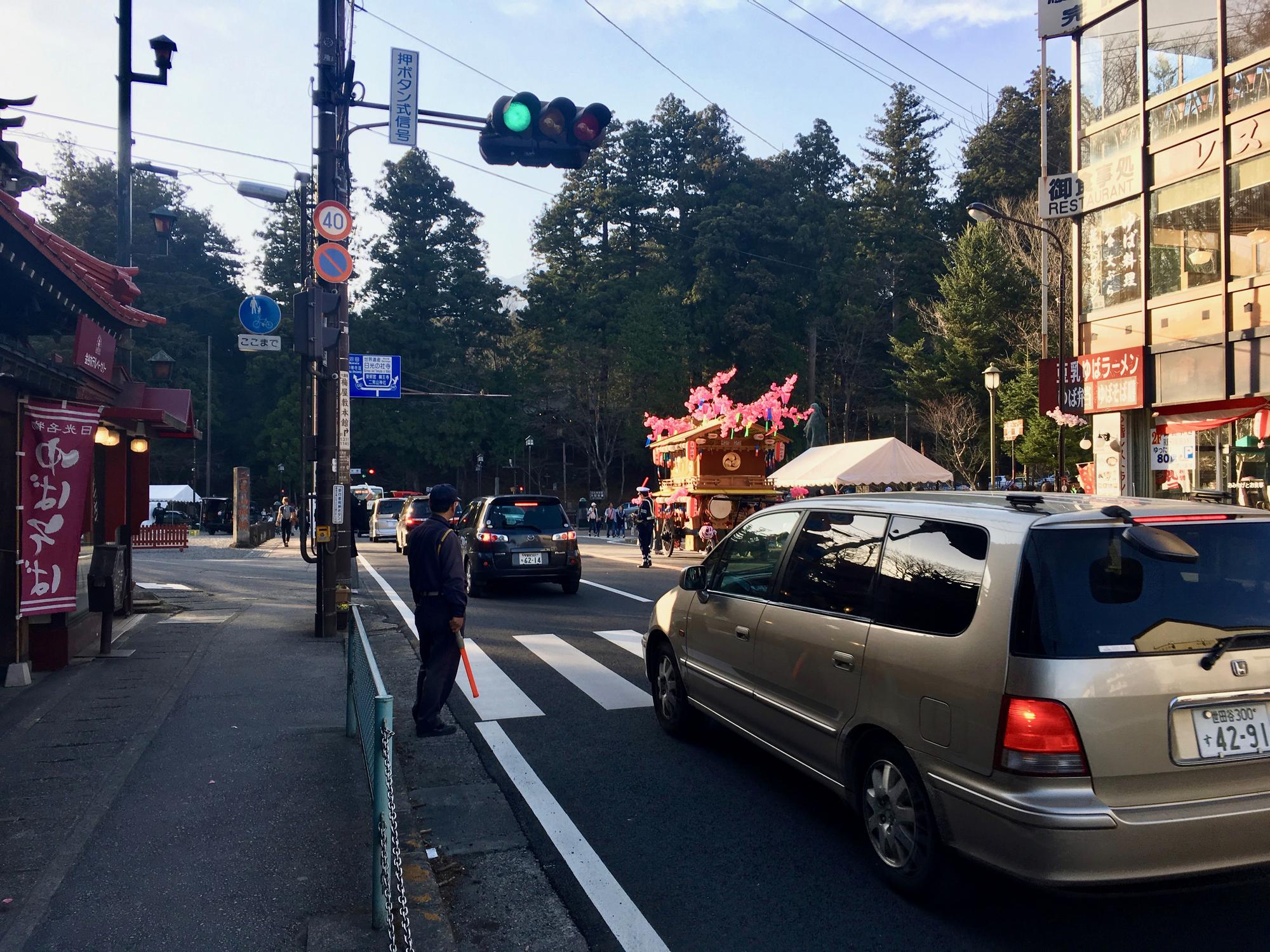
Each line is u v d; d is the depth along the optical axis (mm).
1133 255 16641
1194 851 3100
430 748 6004
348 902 3652
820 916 3633
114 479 11039
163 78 11664
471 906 3754
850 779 4109
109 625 8625
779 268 55969
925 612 3719
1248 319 14219
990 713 3244
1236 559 3453
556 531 14305
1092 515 3410
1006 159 50625
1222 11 14641
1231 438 15023
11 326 8227
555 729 6434
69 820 4465
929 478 19109
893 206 56750
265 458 54344
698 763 5641
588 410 52719
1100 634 3195
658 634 6367
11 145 7645
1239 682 3246
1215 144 14766
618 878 4004
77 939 3320
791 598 4758
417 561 6344
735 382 55219
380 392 25312
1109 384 16906
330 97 9992
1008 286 41625
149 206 58031
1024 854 3088
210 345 56156
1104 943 3389
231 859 4051
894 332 55875
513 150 8266
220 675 7797
